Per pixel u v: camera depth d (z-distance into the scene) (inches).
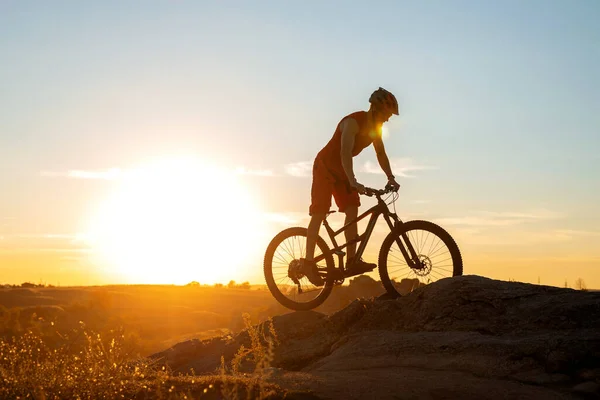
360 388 202.1
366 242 300.2
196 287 4256.9
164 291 3848.4
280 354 287.9
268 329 302.5
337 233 304.5
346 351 263.1
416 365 238.7
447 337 251.3
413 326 272.2
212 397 184.9
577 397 200.1
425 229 296.4
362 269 299.3
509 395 201.0
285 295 315.6
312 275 299.7
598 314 243.4
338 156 304.0
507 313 259.8
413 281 299.3
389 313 284.7
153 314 2743.6
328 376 223.0
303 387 200.2
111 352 203.3
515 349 230.7
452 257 292.4
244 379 201.2
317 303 311.4
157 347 1187.3
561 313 248.4
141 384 193.3
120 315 2450.8
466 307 267.1
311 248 302.0
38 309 1852.9
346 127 296.2
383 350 255.0
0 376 182.4
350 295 1008.2
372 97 299.4
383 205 299.0
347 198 305.1
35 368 187.5
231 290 4178.2
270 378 214.1
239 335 311.7
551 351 223.1
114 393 186.4
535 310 255.4
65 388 184.9
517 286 274.4
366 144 303.9
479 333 252.7
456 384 210.5
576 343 223.3
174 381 198.7
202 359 306.5
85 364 193.0
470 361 231.9
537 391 205.9
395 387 204.5
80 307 2022.6
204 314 2751.0
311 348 286.4
